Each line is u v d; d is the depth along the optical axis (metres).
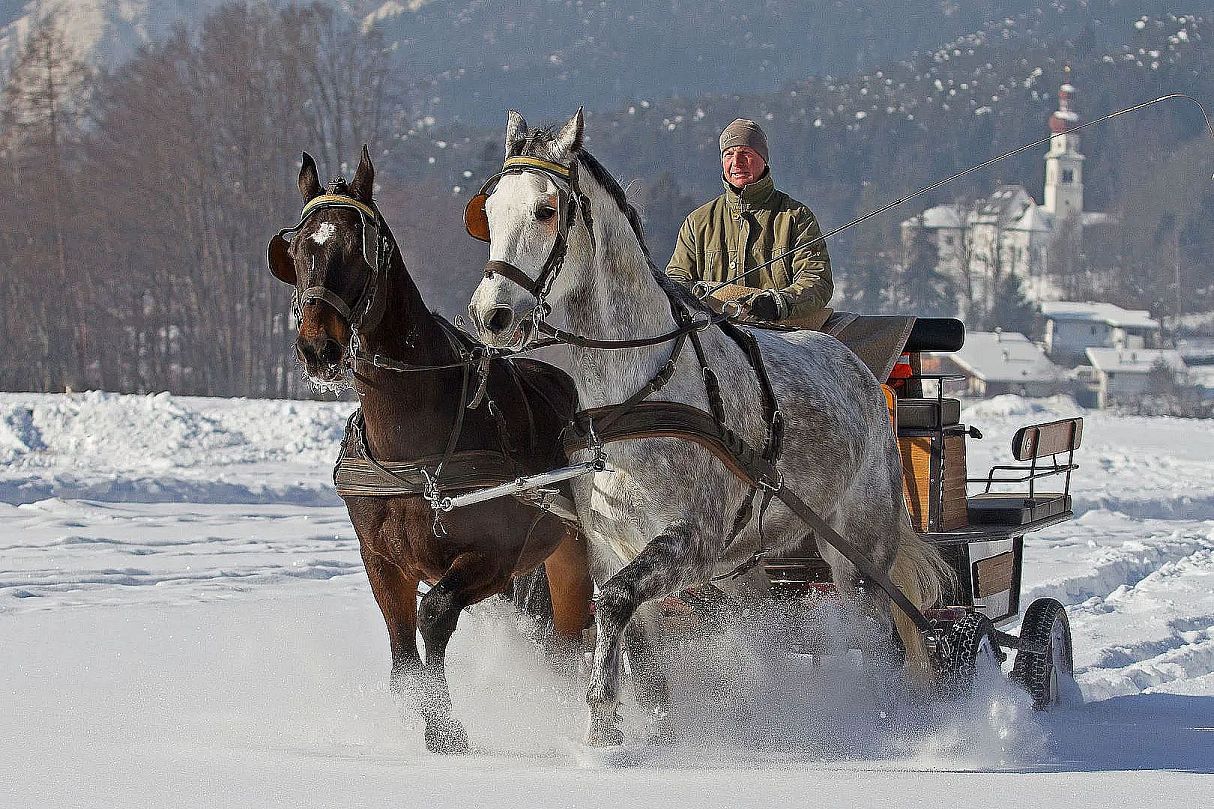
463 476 8.46
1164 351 137.12
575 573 9.72
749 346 9.20
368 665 11.64
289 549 19.12
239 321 76.81
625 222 8.46
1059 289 184.38
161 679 10.81
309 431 31.61
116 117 78.50
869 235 174.38
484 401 8.71
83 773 7.47
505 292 7.68
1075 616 15.42
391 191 82.44
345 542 19.94
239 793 6.95
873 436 10.15
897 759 8.63
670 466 8.27
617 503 8.35
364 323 8.12
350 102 83.38
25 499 22.95
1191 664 13.03
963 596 11.21
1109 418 46.75
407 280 8.48
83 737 8.56
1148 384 131.12
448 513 8.43
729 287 11.02
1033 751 8.90
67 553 18.05
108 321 75.44
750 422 8.92
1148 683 12.36
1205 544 21.72
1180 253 185.38
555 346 9.50
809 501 9.50
